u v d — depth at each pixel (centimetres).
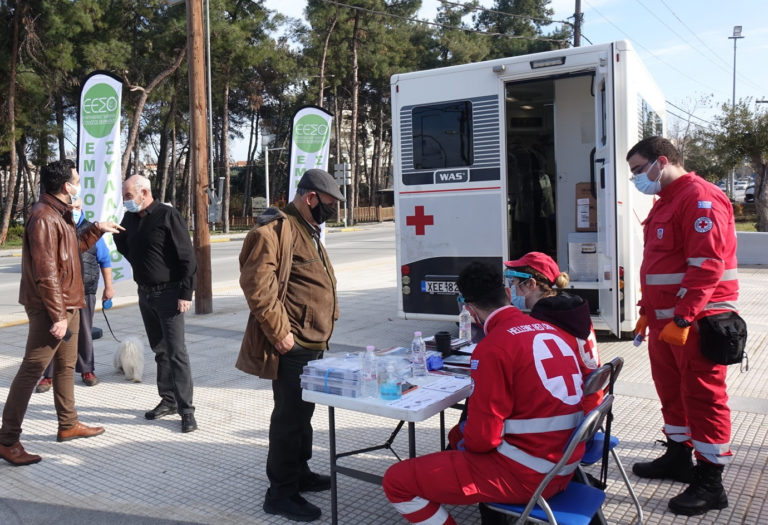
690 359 359
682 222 358
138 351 667
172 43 3284
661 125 880
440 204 727
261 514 380
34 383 458
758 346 733
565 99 790
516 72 671
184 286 513
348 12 3991
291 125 1248
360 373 328
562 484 284
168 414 559
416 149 735
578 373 289
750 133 2020
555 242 823
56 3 2928
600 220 644
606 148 607
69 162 469
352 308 1081
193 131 1024
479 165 701
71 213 476
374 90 5131
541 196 826
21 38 2934
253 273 355
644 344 765
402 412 304
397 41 4481
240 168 6184
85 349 643
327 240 2992
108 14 3241
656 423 502
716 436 358
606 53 624
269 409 570
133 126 3200
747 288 1152
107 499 403
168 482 426
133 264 521
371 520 369
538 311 323
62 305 451
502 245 695
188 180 4712
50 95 3136
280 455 375
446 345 402
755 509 364
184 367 518
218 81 3766
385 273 1560
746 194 3569
